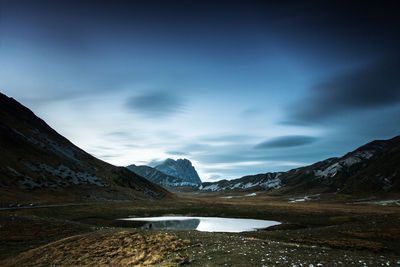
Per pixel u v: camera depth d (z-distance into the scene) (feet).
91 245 113.91
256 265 63.93
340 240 138.31
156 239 110.73
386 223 174.91
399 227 159.12
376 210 405.39
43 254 111.86
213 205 467.93
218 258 73.77
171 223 290.76
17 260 109.91
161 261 81.10
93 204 371.97
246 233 175.01
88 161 627.05
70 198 385.50
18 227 163.12
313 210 383.24
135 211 360.48
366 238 142.51
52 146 557.74
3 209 257.34
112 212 335.88
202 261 72.49
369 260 76.07
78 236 134.10
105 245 111.45
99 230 164.35
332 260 71.92
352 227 172.14
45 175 418.92
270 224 286.87
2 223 166.40
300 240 143.33
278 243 102.83
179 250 91.97
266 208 422.00
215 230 242.99
